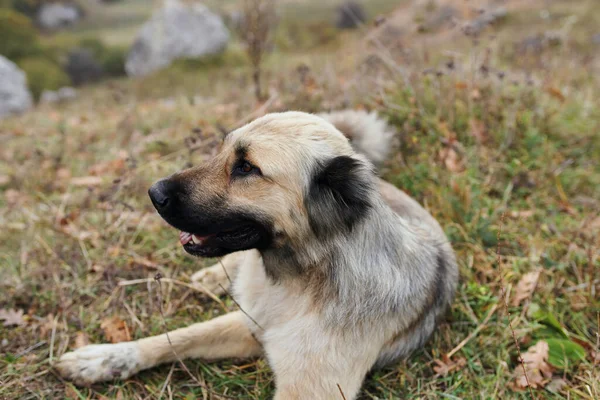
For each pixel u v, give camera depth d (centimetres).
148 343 90
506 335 94
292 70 206
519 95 139
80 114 211
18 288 102
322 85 155
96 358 88
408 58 154
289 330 85
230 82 231
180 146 147
